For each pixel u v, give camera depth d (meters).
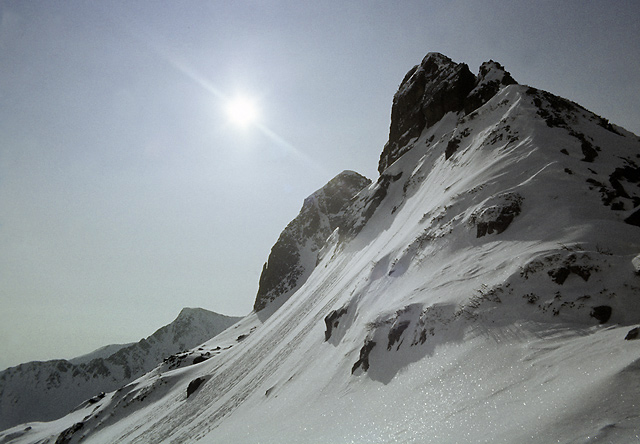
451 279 15.74
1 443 94.75
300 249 138.12
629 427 5.85
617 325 9.63
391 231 38.56
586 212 15.16
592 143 21.91
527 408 7.62
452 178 28.31
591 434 6.05
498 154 23.89
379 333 16.67
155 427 45.56
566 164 19.30
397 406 11.20
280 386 24.39
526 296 11.98
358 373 16.23
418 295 16.59
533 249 13.88
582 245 12.89
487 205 18.58
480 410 8.49
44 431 94.12
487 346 11.05
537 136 22.64
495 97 33.16
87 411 95.25
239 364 46.84
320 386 18.22
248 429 20.08
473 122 33.38
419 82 59.66
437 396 10.27
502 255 14.94
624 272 11.14
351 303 24.67
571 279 11.71
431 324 13.84
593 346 8.81
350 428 11.64
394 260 23.97
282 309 67.50
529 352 9.82
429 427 8.88
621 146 22.39
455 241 18.84
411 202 39.28
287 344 35.12
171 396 58.97
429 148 48.41
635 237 13.10
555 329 10.37
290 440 13.80
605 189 16.47
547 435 6.47
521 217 16.78
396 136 61.81
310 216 147.50
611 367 7.43
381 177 57.00
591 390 7.02
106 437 57.59
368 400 13.15
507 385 8.95
